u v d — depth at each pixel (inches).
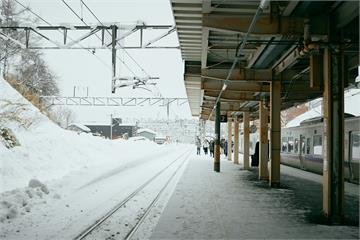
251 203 492.7
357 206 486.9
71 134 1032.8
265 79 644.7
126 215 410.6
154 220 390.0
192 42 523.5
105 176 717.9
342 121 400.8
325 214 402.0
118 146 1349.7
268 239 319.9
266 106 754.8
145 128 3905.0
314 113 1919.3
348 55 501.7
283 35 406.9
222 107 1123.9
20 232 322.3
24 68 1612.9
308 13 395.5
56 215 390.9
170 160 1448.1
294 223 382.3
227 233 336.8
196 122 3390.7
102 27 692.1
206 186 659.4
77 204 454.9
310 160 981.2
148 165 1135.0
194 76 682.2
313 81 423.5
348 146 744.3
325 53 404.5
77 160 791.7
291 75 645.9
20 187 492.1
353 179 725.9
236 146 1312.7
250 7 398.9
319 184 708.7
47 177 591.5
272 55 538.9
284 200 520.1
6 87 986.7
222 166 1171.9
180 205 471.8
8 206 391.2
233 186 662.5
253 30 407.8
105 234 328.8
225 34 497.4
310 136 994.1
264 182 730.8
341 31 399.9
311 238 325.4
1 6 1027.9
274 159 660.1
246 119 1087.0
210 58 634.8
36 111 991.0
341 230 356.8
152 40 689.0
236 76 642.8
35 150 695.1
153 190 606.5
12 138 655.1
